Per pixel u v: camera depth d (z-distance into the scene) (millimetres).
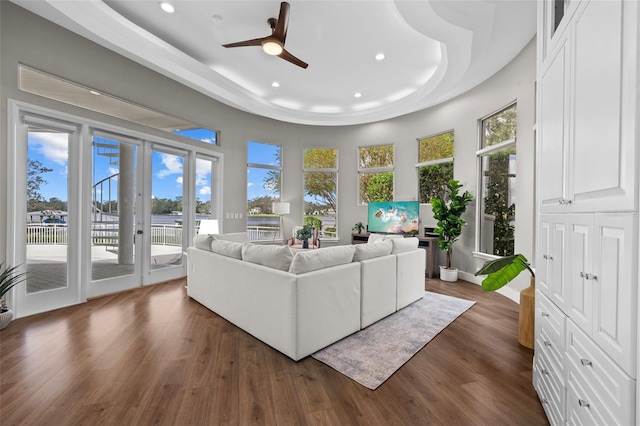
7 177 2762
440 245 4809
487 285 2574
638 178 831
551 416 1467
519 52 3619
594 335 1054
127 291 3869
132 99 3898
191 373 1921
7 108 2758
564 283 1326
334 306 2385
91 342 2355
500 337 2578
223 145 5504
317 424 1478
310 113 6242
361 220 6648
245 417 1518
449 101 5172
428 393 1753
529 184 3447
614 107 940
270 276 2291
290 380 1859
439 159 5441
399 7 2869
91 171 3467
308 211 6914
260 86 5105
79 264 3338
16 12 2826
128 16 3254
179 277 4672
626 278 872
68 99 3264
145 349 2250
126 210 3928
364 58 4117
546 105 1574
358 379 1880
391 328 2748
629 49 864
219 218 5426
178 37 3664
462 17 2896
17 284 2869
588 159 1105
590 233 1090
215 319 2896
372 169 6555
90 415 1515
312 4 3014
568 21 1283
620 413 888
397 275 3213
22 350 2207
